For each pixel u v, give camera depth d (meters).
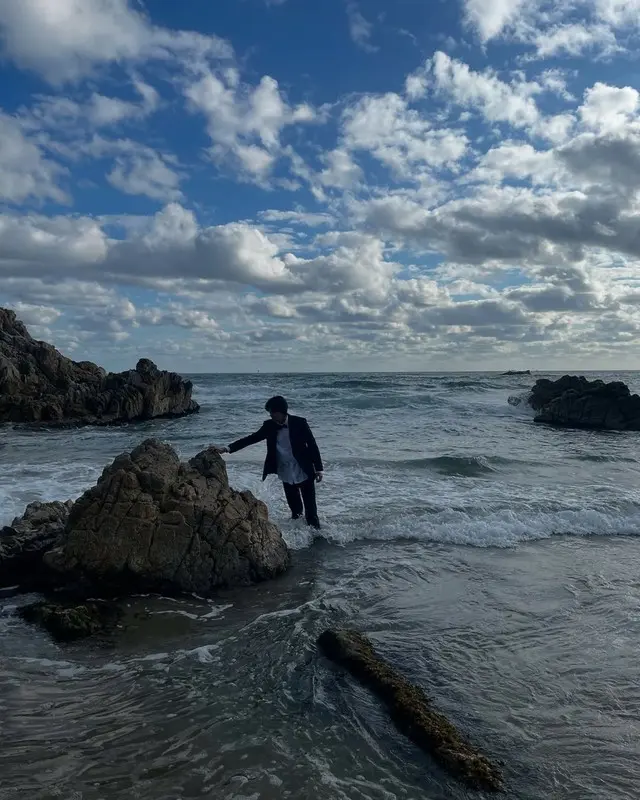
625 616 5.70
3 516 9.01
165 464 7.43
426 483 12.04
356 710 4.11
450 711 4.09
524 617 5.70
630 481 12.84
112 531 6.65
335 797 3.25
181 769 3.48
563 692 4.34
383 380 62.88
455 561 7.44
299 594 6.40
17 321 37.56
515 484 12.11
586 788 3.33
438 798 3.25
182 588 6.57
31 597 6.33
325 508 9.76
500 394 41.72
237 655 4.96
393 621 5.62
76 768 3.48
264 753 3.64
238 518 7.05
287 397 38.75
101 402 29.19
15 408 27.66
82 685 4.49
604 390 27.42
